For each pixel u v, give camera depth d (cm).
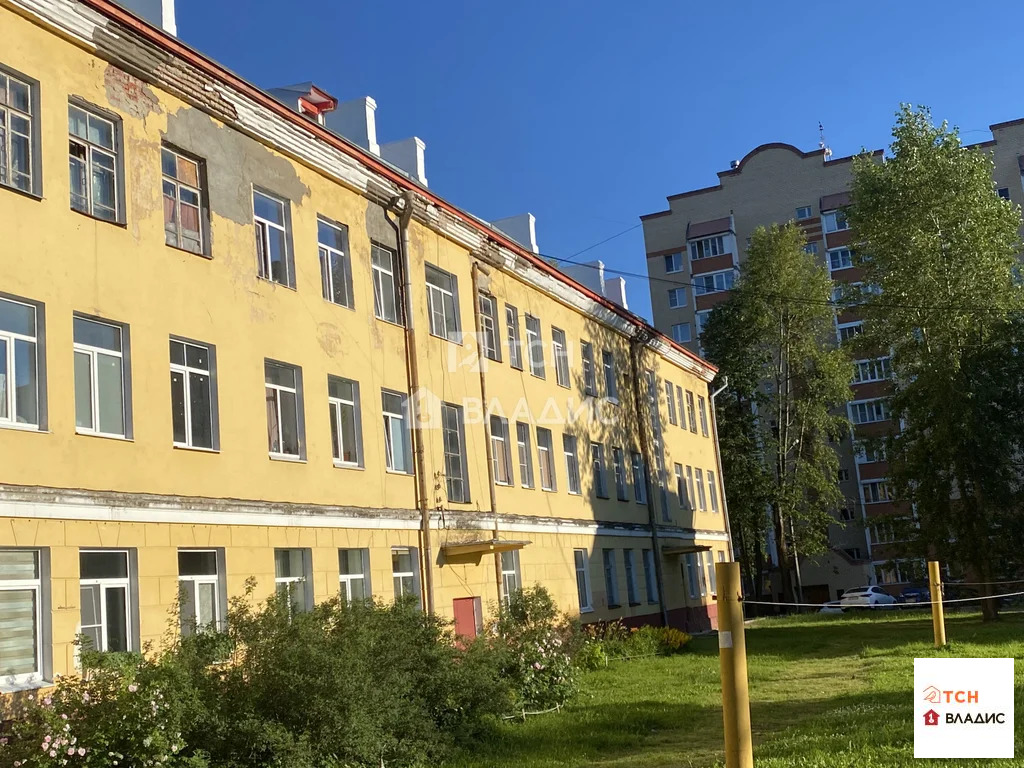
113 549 1312
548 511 2680
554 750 1329
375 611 1402
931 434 3547
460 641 1678
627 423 3419
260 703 1156
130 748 1043
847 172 6812
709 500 4256
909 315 3641
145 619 1334
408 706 1309
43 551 1216
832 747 996
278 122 1745
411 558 2005
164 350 1445
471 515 2214
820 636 3033
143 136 1470
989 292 3547
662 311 7044
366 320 1953
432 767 1260
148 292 1432
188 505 1430
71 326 1298
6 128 1273
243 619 1255
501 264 2569
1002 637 2502
